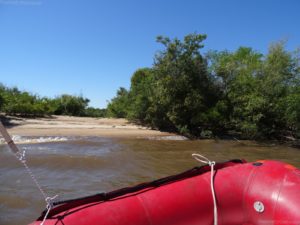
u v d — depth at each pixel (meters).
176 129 22.89
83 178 8.81
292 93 21.03
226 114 21.91
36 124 22.27
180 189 3.36
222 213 3.41
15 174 8.82
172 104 21.55
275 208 3.30
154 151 14.19
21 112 27.22
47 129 19.64
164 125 23.25
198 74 22.12
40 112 29.36
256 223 3.41
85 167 10.09
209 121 21.36
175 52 21.80
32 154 11.60
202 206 3.33
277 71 21.42
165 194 3.25
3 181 8.12
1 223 5.62
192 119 21.20
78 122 26.03
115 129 21.78
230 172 3.72
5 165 9.78
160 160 12.06
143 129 22.69
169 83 21.27
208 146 17.16
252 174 3.65
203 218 3.30
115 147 14.58
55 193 7.33
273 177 3.52
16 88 32.25
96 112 42.44
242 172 3.72
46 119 27.42
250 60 25.56
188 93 21.25
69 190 7.63
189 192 3.36
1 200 6.70
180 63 21.67
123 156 12.36
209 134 21.00
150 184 3.41
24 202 6.65
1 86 31.06
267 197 3.39
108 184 8.35
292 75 21.72
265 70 21.83
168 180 3.53
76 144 14.66
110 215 2.83
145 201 3.11
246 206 3.49
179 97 21.66
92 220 2.73
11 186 7.72
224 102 21.92
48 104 32.38
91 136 17.75
